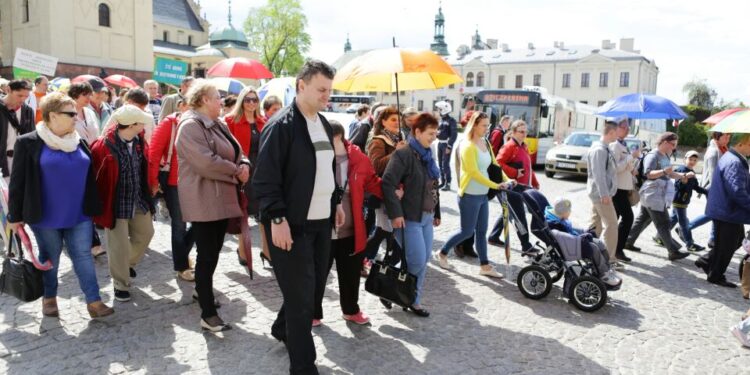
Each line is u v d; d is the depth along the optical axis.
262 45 59.91
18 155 3.87
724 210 5.73
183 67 16.27
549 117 19.97
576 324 4.63
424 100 72.00
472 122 5.48
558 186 14.72
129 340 3.93
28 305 4.50
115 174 4.38
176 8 65.25
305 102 3.17
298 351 3.21
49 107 3.90
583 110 27.48
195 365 3.59
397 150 4.38
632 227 7.37
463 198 5.65
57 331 4.04
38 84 8.38
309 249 3.23
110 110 8.20
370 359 3.79
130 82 17.08
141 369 3.52
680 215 7.50
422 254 4.49
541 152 19.27
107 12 34.59
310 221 3.27
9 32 34.78
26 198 3.90
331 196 3.47
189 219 3.94
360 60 4.88
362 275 5.73
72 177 4.02
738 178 5.60
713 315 5.02
